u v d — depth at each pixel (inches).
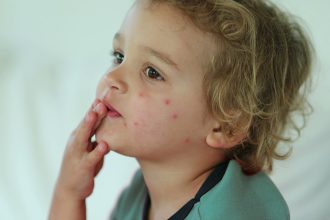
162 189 35.5
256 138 36.1
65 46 61.0
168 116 32.5
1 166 48.3
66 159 35.7
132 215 38.4
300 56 39.1
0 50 61.7
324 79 45.9
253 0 36.6
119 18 58.4
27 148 49.1
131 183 40.1
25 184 47.2
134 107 32.2
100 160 36.2
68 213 36.1
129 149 33.0
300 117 42.3
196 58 32.3
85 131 34.0
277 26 37.1
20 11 63.2
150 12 32.5
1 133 50.5
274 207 33.2
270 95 35.8
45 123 50.6
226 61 33.2
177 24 32.0
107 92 32.4
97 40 59.6
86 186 35.9
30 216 45.5
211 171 35.2
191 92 32.7
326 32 47.4
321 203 41.9
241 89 34.0
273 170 40.8
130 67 32.3
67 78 54.2
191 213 32.7
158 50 31.7
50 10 61.6
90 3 59.4
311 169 42.9
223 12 33.2
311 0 47.7
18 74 55.7
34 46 62.4
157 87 32.3
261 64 34.8
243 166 35.6
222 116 33.7
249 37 33.9
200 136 33.9
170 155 34.0
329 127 43.7
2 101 52.7
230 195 31.9
